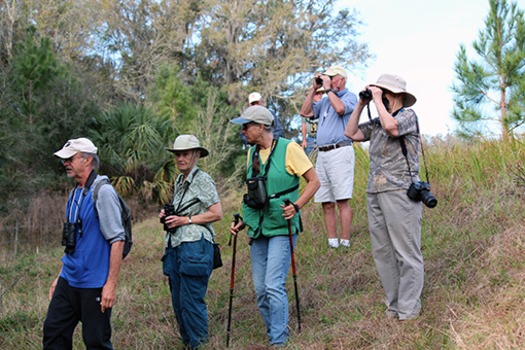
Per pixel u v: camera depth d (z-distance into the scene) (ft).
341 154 21.40
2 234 39.24
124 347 16.78
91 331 13.01
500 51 40.45
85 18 98.78
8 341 17.40
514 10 40.65
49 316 13.15
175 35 108.17
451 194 23.79
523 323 11.62
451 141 28.99
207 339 15.64
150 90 77.71
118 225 13.10
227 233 29.84
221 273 23.00
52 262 31.22
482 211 20.52
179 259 15.34
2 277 28.04
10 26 69.41
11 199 41.98
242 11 104.01
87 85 59.00
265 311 15.14
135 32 109.50
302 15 101.45
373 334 13.44
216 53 107.76
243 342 15.58
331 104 21.20
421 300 14.76
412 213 13.97
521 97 38.86
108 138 50.14
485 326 11.97
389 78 14.34
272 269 14.46
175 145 15.44
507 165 24.26
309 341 14.01
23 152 45.11
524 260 15.02
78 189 13.50
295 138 101.14
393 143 14.23
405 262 13.98
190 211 15.42
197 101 86.79
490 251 15.92
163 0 110.83
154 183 47.78
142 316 19.12
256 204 14.53
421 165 27.43
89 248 13.06
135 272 26.07
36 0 94.68
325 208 22.17
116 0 108.58
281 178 14.65
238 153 67.56
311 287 18.34
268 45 104.99
